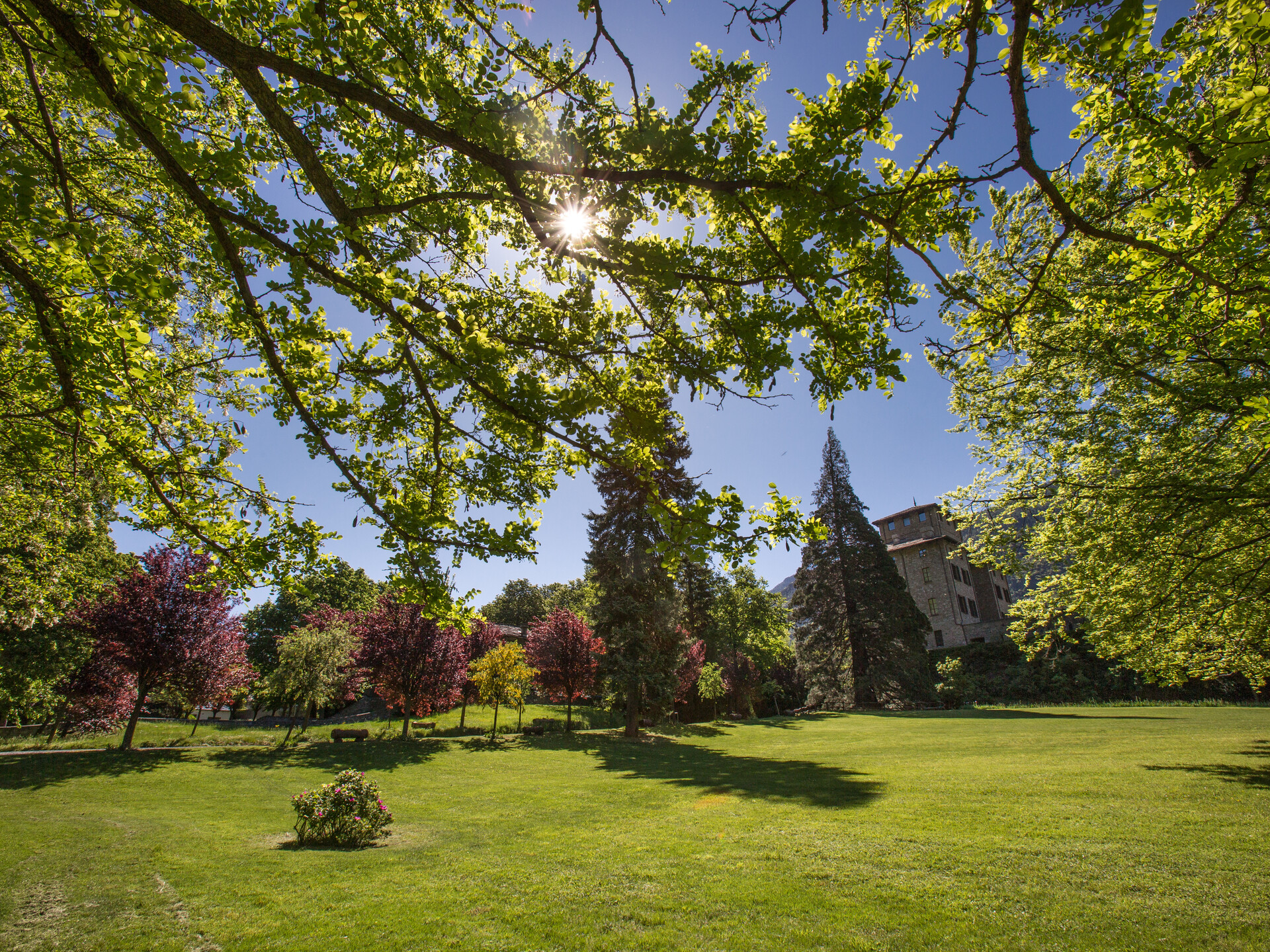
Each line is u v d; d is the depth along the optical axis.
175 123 3.87
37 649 22.61
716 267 5.13
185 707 22.52
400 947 5.58
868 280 4.64
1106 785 10.98
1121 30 3.43
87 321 4.32
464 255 6.15
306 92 3.92
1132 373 10.06
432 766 17.08
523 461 6.46
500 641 31.75
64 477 7.30
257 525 6.11
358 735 22.78
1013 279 10.19
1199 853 7.14
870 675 37.38
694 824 10.05
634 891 6.91
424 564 5.84
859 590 39.19
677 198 4.50
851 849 8.11
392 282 4.34
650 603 25.94
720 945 5.52
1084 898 6.08
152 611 19.91
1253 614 11.12
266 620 43.19
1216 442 9.87
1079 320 10.19
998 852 7.63
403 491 6.78
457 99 3.95
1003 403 13.02
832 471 42.22
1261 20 3.25
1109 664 37.56
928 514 55.78
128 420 5.64
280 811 11.59
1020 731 21.39
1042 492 12.88
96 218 6.55
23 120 5.47
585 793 13.26
